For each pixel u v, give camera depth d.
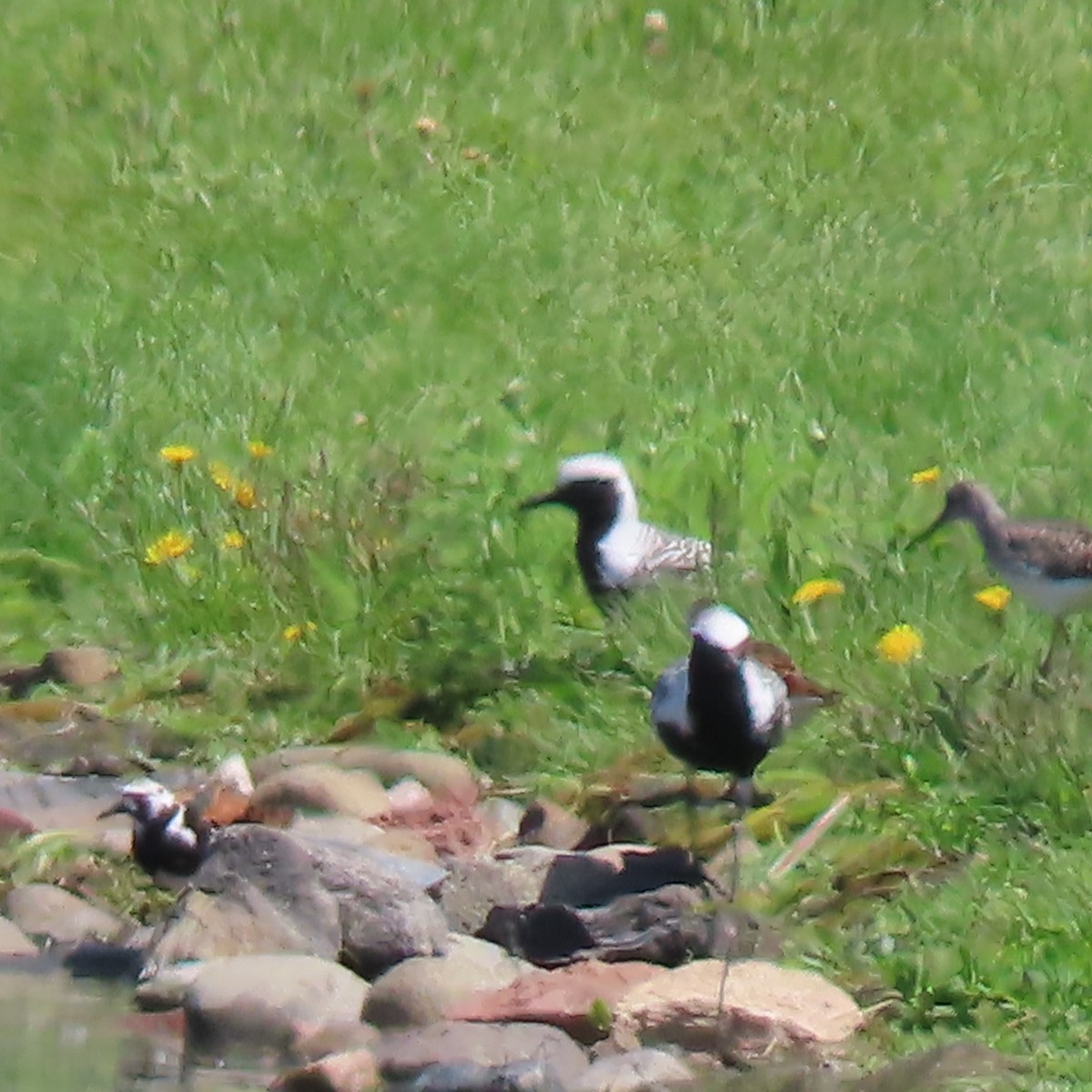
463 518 13.88
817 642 12.22
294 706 12.31
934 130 21.81
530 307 18.02
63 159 20.59
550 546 13.95
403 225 19.59
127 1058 9.20
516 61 22.94
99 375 15.95
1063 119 22.08
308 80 22.30
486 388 16.38
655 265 18.95
